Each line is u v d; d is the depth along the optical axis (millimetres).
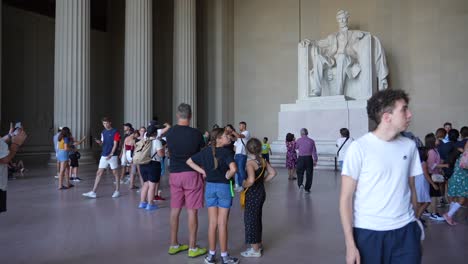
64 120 14148
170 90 23062
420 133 17578
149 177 7059
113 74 22688
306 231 5613
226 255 4180
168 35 23188
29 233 5430
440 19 17328
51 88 19359
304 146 9328
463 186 5918
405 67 17984
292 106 17406
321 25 20203
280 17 21344
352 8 19375
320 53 17125
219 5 21844
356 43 16719
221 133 4230
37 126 18547
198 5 22391
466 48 16766
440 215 6578
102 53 22234
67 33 14281
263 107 21625
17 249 4691
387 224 2197
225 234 4184
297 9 20891
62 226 5828
